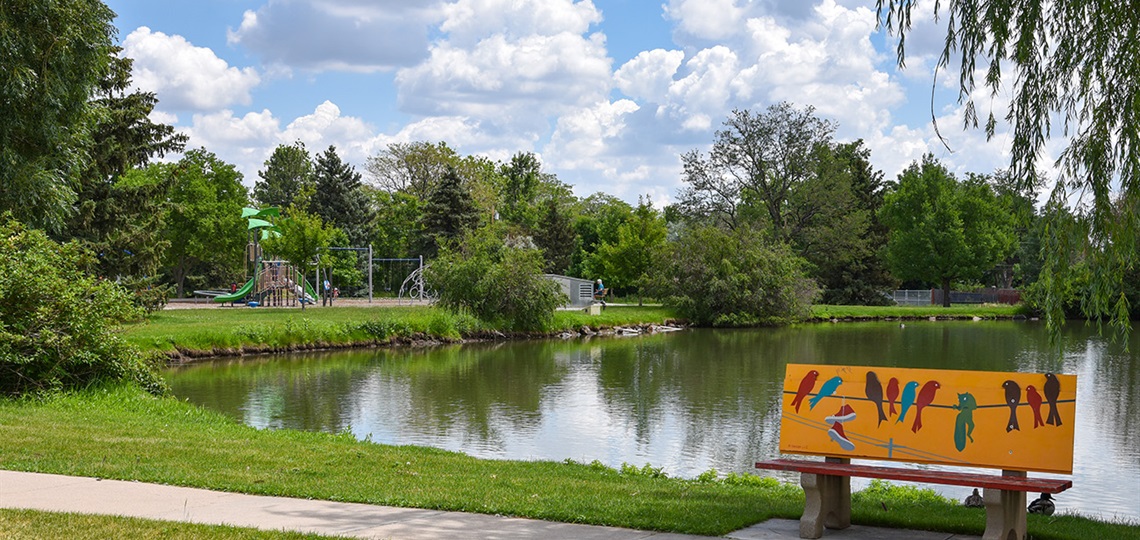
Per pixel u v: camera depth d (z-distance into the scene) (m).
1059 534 7.95
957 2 9.65
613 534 7.36
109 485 9.13
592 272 74.44
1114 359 36.97
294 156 120.06
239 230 71.75
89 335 17.83
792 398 8.05
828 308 70.62
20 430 12.59
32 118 20.78
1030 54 9.27
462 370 31.83
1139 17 9.14
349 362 33.97
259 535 6.99
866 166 99.94
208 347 34.38
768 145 75.38
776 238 76.25
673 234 89.50
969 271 77.44
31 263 17.66
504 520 7.88
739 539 7.39
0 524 7.15
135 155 37.25
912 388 7.71
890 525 8.08
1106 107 9.22
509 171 116.88
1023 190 9.59
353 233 82.00
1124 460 17.36
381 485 9.55
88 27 21.84
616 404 24.28
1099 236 9.31
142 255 35.75
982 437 7.38
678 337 48.53
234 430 14.98
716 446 18.66
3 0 19.89
